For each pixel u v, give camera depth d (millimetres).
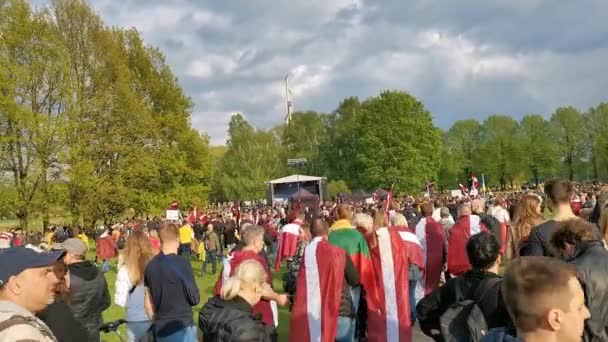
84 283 5277
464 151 99562
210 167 44719
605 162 88375
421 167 72125
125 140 34281
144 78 42250
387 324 6953
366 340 7254
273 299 5922
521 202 6109
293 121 100188
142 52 42688
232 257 6727
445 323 3512
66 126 29906
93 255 28438
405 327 6961
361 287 7340
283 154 94312
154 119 39438
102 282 5531
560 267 2217
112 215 35781
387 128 72062
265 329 4105
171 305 5441
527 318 2188
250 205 59844
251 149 84500
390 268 7066
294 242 14469
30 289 2805
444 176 98312
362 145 74375
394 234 7219
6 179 29875
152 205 36781
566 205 4984
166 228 5758
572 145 91062
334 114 99312
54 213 31422
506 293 2285
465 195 34281
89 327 5352
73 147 30266
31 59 30047
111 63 35688
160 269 5480
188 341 5414
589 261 3422
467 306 3518
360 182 76062
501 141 95312
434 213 16594
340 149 91250
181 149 42062
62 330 3846
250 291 4250
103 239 21391
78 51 34438
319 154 93750
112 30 41250
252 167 83312
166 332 5371
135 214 37406
